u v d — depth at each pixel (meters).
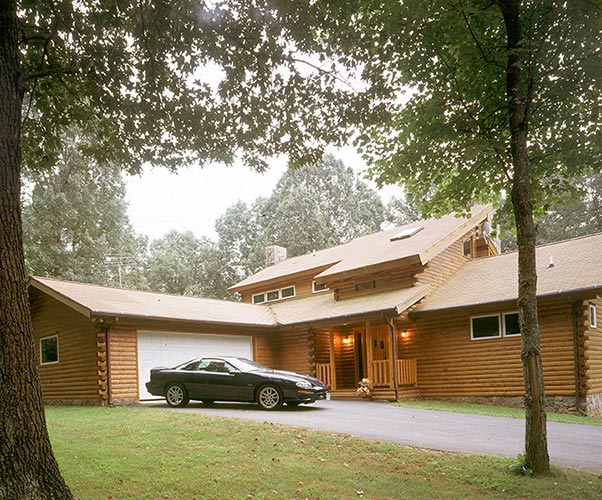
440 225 22.19
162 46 8.24
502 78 8.75
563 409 14.53
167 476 6.96
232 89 8.88
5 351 4.78
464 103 8.69
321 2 7.59
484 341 16.52
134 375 15.95
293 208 45.16
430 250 18.72
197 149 9.62
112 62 8.38
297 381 13.14
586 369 14.27
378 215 47.78
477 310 16.23
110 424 10.47
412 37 8.22
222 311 20.16
